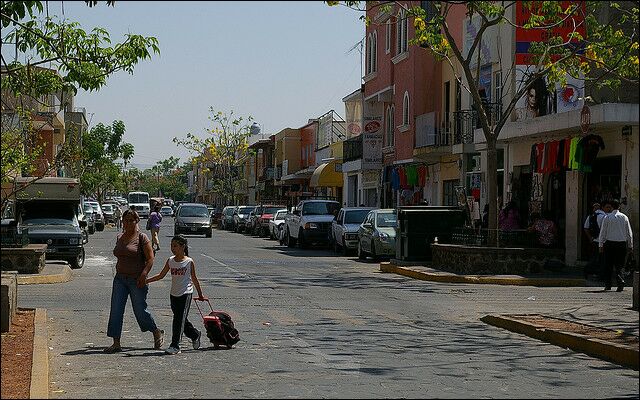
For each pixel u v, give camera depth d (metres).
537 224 25.61
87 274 25.59
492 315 16.05
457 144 34.75
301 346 12.82
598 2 24.47
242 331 14.40
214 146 96.94
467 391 9.59
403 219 28.44
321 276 25.67
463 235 26.61
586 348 12.68
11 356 11.03
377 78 48.16
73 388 9.59
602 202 25.89
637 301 16.95
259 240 53.19
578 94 26.64
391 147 45.97
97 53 14.21
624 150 24.06
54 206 28.91
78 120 80.44
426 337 14.02
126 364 11.18
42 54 14.35
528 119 27.28
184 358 11.70
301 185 81.00
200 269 27.84
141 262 12.25
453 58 37.91
